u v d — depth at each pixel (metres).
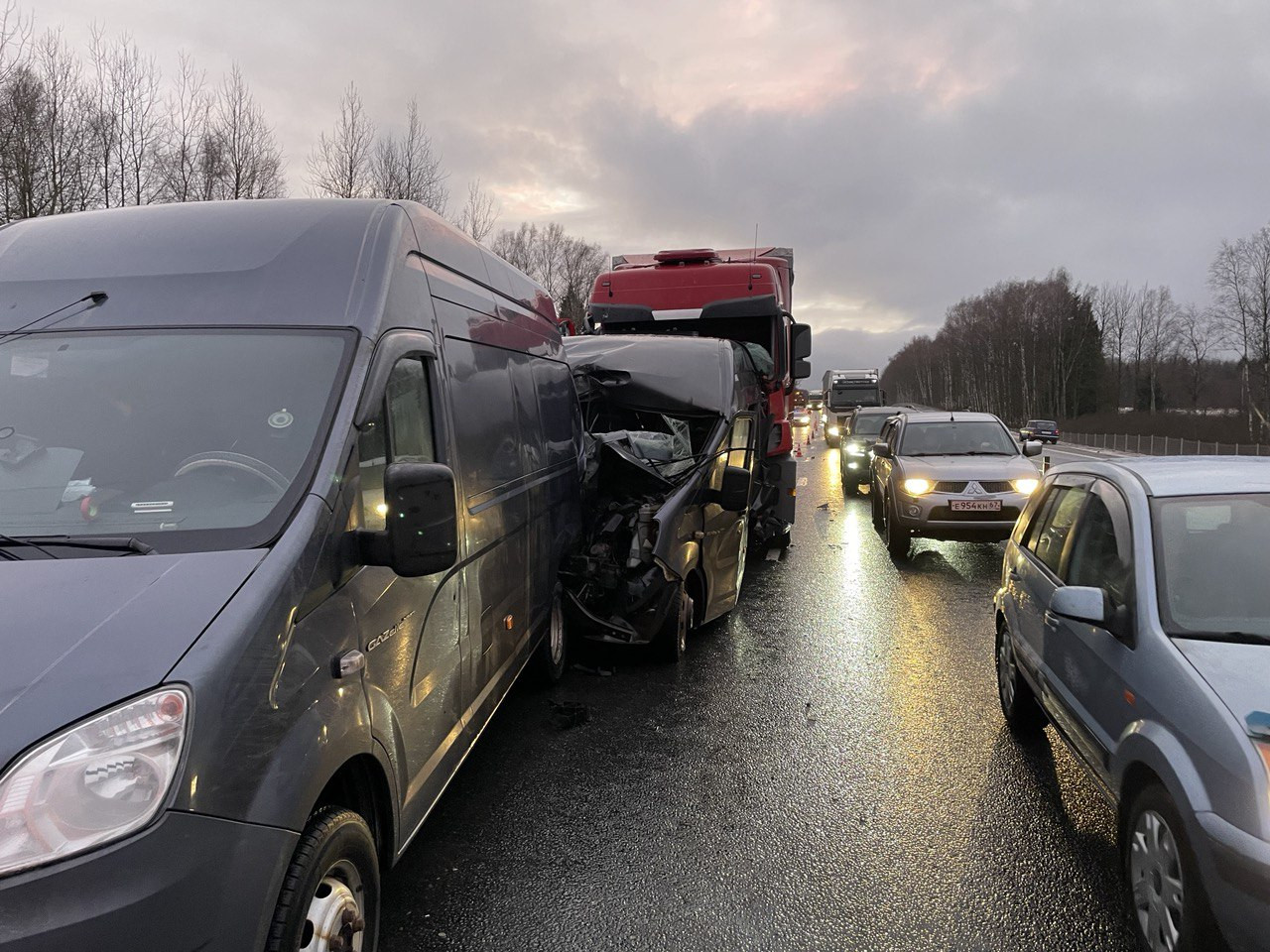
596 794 4.09
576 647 6.54
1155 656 2.95
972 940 2.95
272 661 2.05
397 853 2.72
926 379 182.00
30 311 2.84
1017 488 10.05
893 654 6.41
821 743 4.71
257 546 2.20
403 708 2.80
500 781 4.24
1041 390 109.56
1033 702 4.66
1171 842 2.65
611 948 2.91
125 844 1.69
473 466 3.69
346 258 2.98
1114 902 3.16
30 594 2.00
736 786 4.16
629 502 6.29
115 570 2.09
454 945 2.92
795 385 12.00
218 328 2.76
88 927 1.63
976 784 4.15
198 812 1.79
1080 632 3.57
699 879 3.34
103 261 2.99
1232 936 2.35
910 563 10.31
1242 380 74.81
